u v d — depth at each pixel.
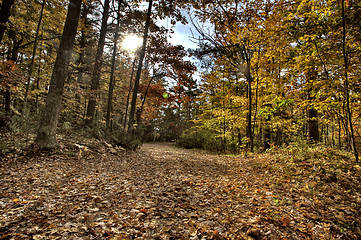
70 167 5.92
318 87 5.89
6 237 2.25
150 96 18.48
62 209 3.10
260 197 3.88
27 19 11.15
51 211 3.01
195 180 5.28
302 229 2.66
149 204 3.46
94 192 3.98
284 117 11.97
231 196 3.97
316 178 4.64
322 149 6.77
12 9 10.07
